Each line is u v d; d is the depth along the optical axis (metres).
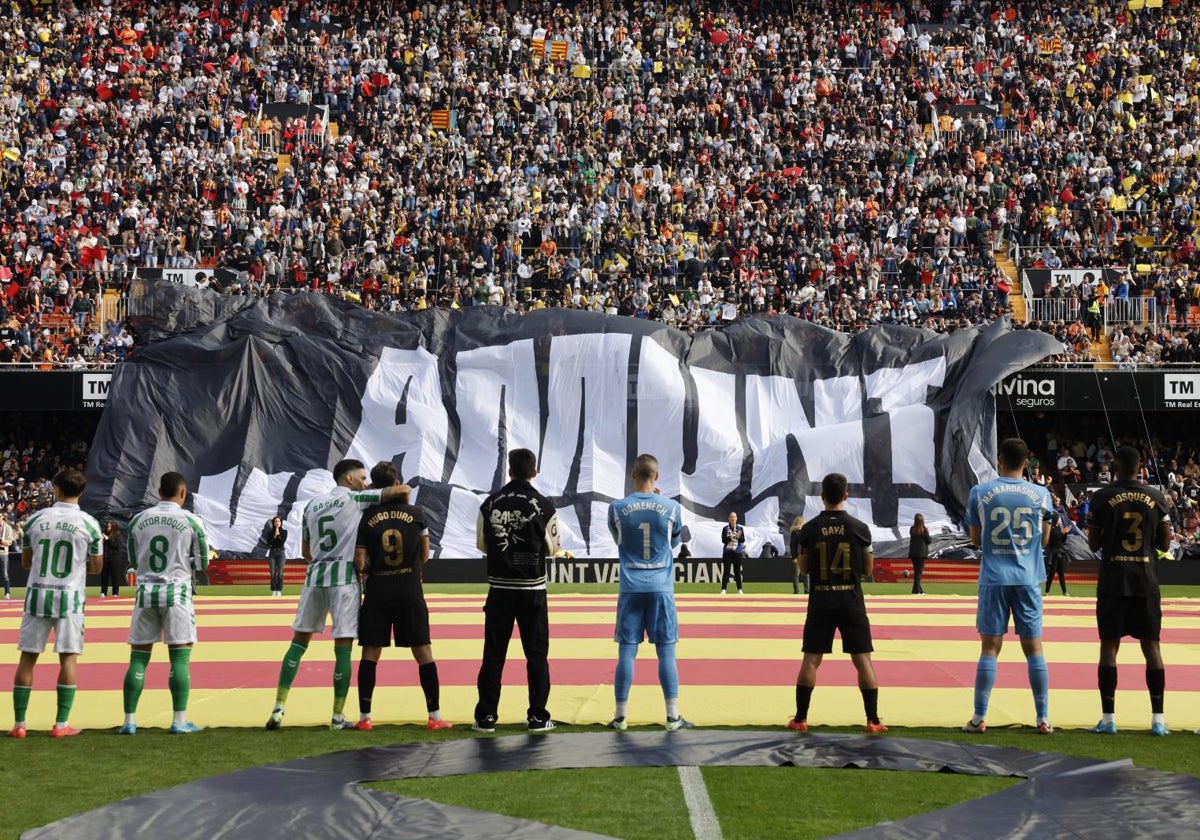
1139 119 47.72
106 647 17.09
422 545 10.59
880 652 16.00
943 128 47.28
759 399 34.12
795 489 32.53
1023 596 10.26
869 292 39.12
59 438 38.66
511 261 40.62
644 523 10.44
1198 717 11.03
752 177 44.78
